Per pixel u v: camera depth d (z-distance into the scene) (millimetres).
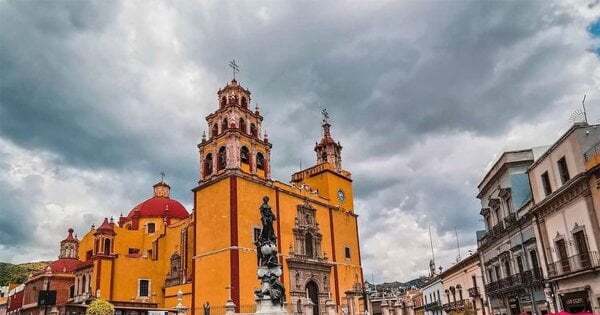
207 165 56125
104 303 46281
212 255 49969
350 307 59031
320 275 57375
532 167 35906
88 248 72250
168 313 50000
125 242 69000
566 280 31656
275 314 25844
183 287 53906
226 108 56562
